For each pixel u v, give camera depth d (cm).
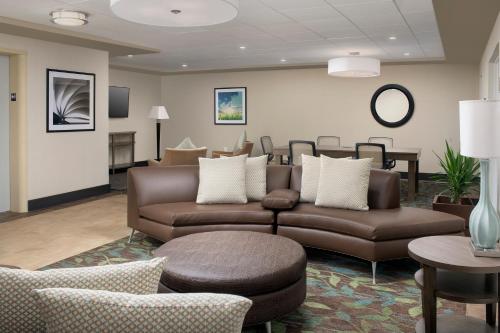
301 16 459
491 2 357
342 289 301
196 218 365
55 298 106
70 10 431
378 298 285
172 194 412
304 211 362
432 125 827
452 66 807
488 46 537
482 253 211
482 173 217
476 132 207
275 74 952
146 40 598
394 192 376
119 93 921
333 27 513
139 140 999
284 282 234
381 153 611
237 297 108
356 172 369
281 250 262
